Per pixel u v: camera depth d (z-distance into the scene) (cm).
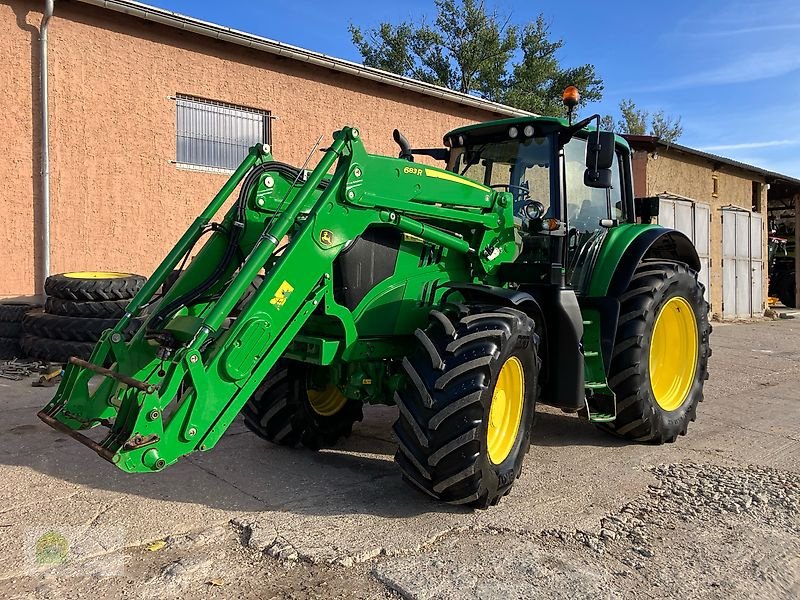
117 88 855
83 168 834
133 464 291
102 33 838
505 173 487
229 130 971
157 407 297
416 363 350
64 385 352
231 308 317
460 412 334
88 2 804
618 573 295
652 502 382
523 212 471
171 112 903
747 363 899
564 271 437
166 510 349
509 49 3206
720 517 361
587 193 511
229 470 418
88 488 377
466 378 337
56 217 817
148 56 878
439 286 416
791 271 2098
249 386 325
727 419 582
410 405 346
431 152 552
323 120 1070
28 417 519
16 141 786
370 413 589
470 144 511
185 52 910
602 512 364
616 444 501
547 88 3312
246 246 393
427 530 331
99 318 678
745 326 1432
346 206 356
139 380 329
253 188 390
